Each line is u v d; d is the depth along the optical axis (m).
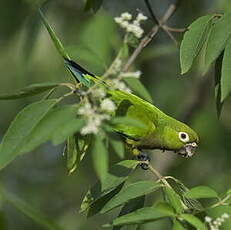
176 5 10.11
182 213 6.48
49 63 14.78
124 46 6.60
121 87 6.47
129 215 6.36
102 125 5.91
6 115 16.91
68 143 7.54
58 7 14.94
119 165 7.27
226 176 15.62
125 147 9.73
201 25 7.82
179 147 9.42
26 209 8.79
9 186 17.80
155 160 15.90
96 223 16.36
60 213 17.44
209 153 16.12
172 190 6.85
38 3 10.88
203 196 6.57
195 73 16.22
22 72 14.73
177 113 15.95
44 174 18.19
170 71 16.55
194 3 15.56
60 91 14.76
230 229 8.62
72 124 5.87
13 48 15.34
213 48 7.54
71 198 17.66
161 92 16.27
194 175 16.09
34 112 6.72
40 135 6.07
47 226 8.80
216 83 8.23
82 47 9.46
